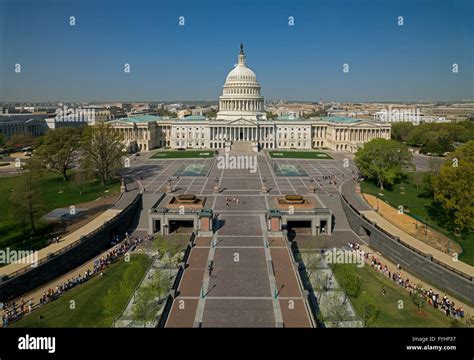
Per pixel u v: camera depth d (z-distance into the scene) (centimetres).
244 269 9600
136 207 15350
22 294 9394
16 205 12100
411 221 13400
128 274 9069
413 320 8119
